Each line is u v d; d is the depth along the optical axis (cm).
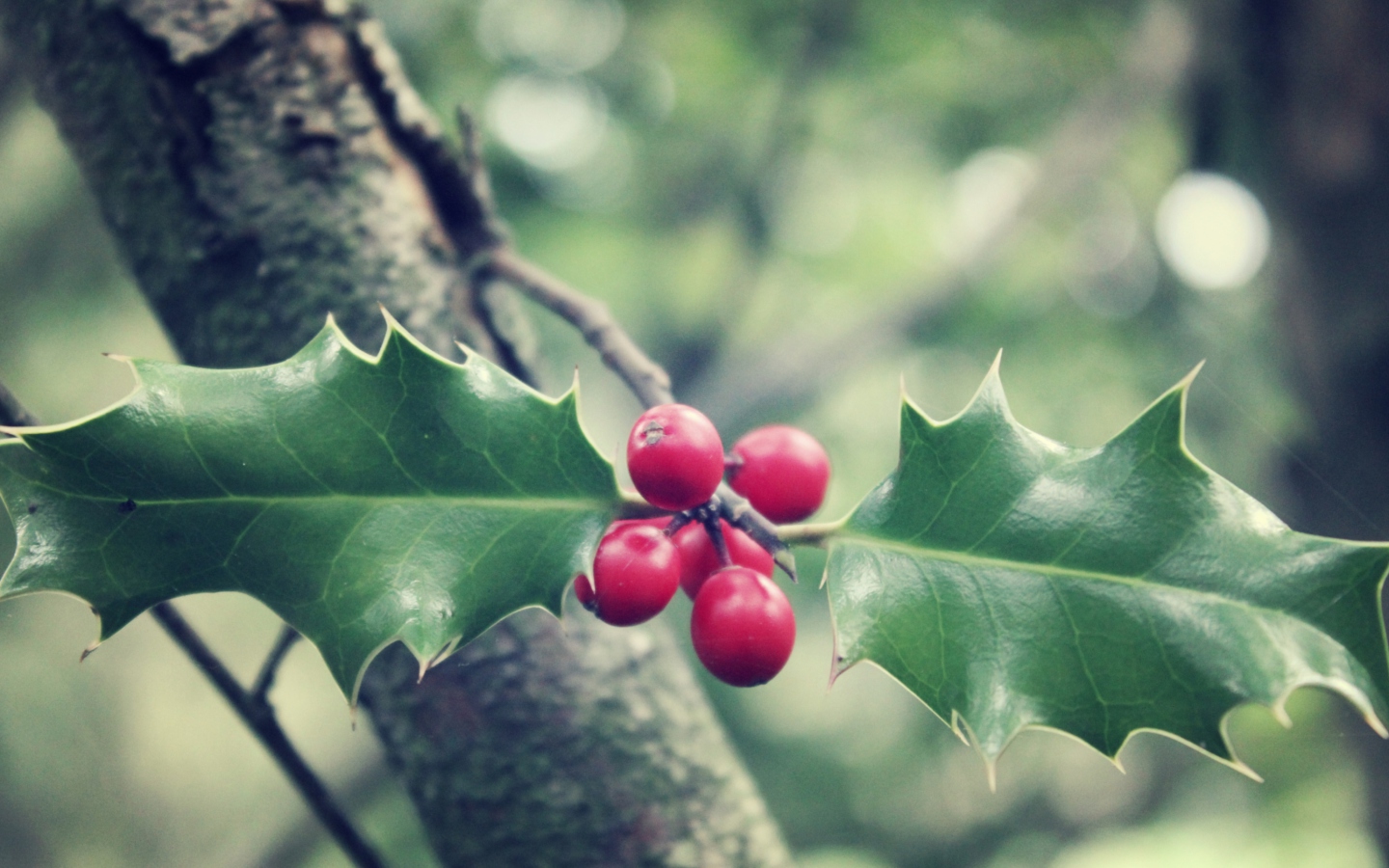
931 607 111
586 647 163
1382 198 362
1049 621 108
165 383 108
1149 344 574
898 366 613
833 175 632
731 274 579
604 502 115
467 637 109
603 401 582
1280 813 661
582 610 166
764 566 128
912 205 641
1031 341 590
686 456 107
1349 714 366
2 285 565
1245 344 546
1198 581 105
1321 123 373
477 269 171
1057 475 111
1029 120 591
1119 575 107
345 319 162
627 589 111
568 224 564
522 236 550
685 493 108
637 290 616
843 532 116
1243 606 103
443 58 500
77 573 103
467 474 112
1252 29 390
